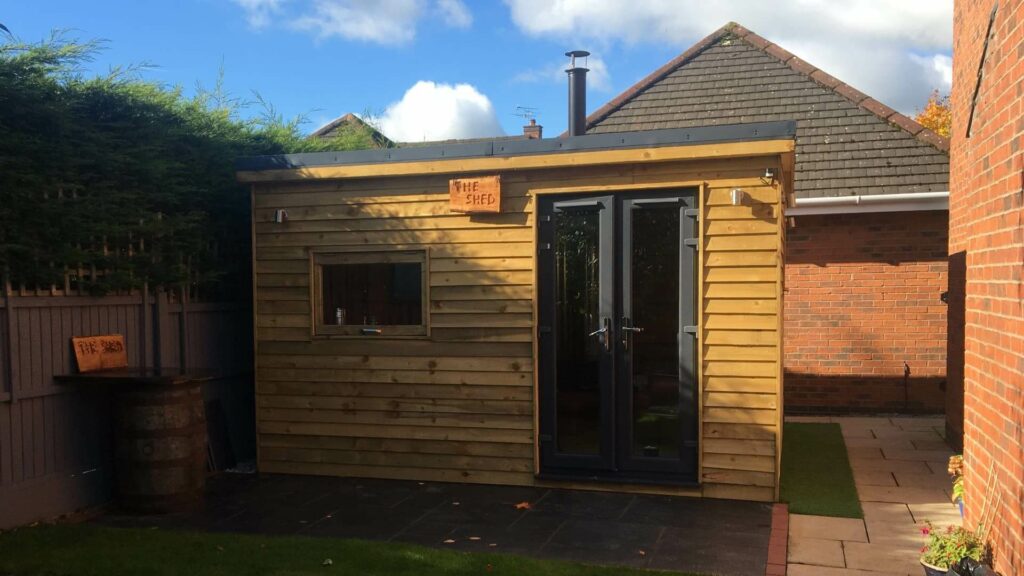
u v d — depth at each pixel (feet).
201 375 19.63
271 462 24.06
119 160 19.62
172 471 19.48
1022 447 12.30
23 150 17.25
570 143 20.88
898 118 35.55
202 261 23.67
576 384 21.63
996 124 14.42
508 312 21.94
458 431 22.44
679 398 20.74
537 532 17.80
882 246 34.60
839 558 16.07
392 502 20.51
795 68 38.60
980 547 14.19
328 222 23.50
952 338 27.66
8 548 16.22
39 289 18.40
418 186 22.70
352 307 23.58
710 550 16.44
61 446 19.06
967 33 23.88
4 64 17.01
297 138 28.96
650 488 20.85
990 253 14.70
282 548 16.43
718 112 38.88
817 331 35.35
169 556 15.88
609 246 21.09
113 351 20.45
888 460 25.38
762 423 19.94
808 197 34.91
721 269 20.15
